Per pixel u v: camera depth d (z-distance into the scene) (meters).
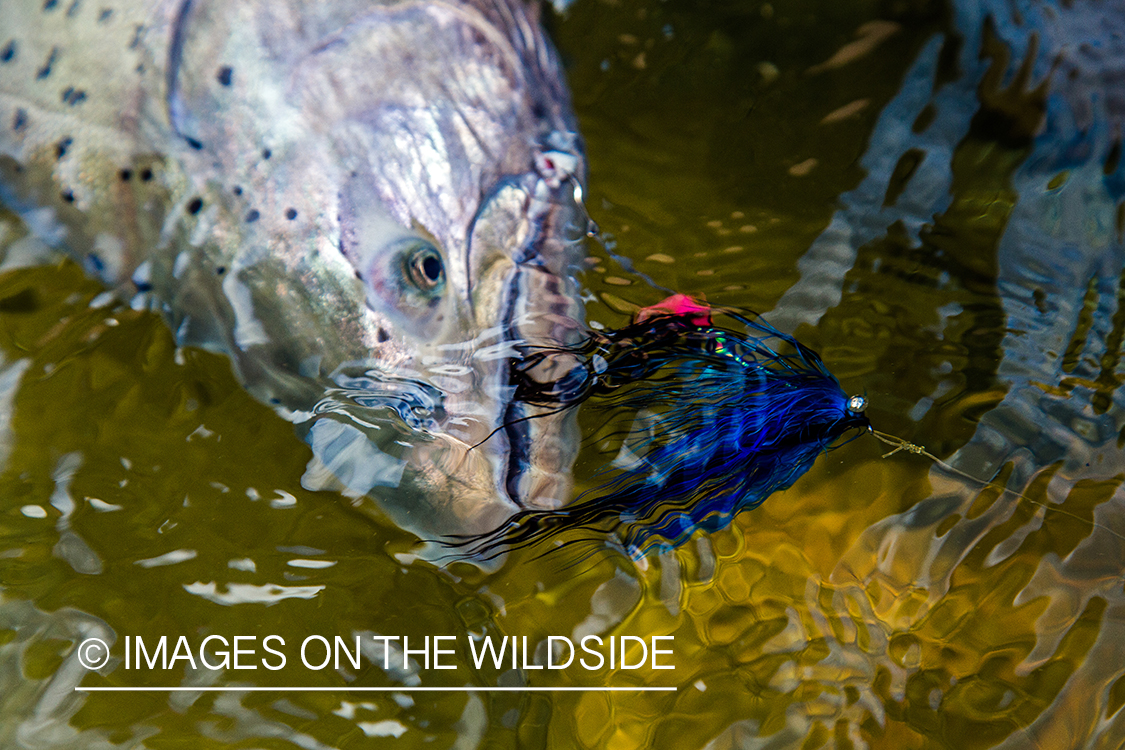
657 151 2.45
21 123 1.96
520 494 1.68
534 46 2.28
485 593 1.70
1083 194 2.33
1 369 1.93
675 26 2.78
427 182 1.83
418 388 1.72
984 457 1.84
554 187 2.06
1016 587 1.69
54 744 1.45
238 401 1.90
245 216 1.81
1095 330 2.05
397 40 1.89
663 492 1.69
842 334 2.02
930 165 2.42
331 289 1.76
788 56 2.70
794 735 1.54
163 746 1.46
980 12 2.75
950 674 1.61
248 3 1.82
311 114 1.80
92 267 2.06
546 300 1.85
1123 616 1.65
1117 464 1.83
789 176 2.40
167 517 1.73
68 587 1.63
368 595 1.66
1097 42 2.64
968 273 2.17
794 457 1.70
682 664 1.63
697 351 1.78
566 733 1.55
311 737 1.49
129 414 1.87
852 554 1.74
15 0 1.92
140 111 1.87
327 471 1.76
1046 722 1.54
